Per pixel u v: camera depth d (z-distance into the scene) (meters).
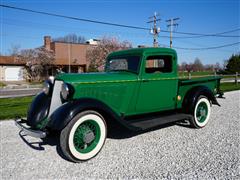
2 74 38.41
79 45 47.38
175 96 5.55
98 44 41.81
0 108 9.16
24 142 4.92
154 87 5.13
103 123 4.13
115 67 5.39
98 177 3.40
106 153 4.27
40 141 4.96
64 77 4.23
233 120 6.68
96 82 4.36
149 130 5.63
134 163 3.83
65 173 3.55
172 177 3.34
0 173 3.56
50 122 3.84
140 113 5.07
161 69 5.40
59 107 3.98
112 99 4.60
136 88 4.86
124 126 4.30
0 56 41.78
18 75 39.53
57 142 4.90
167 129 5.73
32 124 4.32
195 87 5.89
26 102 11.41
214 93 6.56
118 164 3.81
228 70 44.41
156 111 5.32
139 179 3.31
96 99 4.13
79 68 45.91
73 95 4.14
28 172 3.59
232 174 3.38
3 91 22.00
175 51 5.47
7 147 4.63
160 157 4.05
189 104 5.63
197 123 5.73
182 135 5.26
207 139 4.97
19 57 40.28
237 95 12.51
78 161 3.89
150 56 5.03
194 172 3.47
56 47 45.28
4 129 5.88
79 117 3.83
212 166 3.66
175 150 4.36
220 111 8.02
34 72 39.84
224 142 4.77
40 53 39.97
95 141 4.09
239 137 5.09
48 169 3.69
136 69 4.94
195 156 4.06
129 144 4.70
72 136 3.80
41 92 4.80
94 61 41.09
